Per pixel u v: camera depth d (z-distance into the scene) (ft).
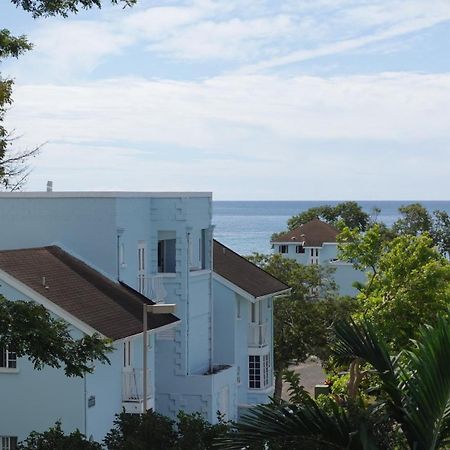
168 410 192.13
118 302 163.32
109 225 177.68
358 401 68.54
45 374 145.18
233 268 229.25
